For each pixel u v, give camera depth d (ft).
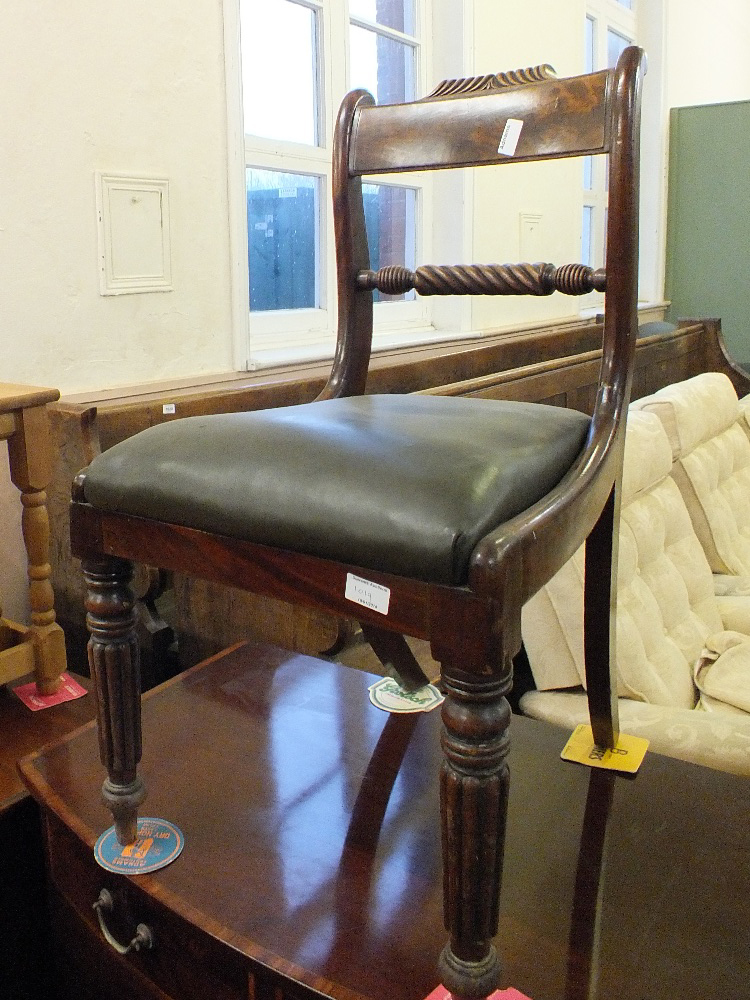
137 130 5.67
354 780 3.58
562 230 11.56
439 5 9.32
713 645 5.60
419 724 4.04
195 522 2.50
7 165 5.00
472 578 2.01
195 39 5.96
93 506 2.75
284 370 7.00
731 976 2.53
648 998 2.44
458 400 3.27
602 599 3.36
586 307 13.58
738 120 14.25
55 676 4.81
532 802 3.41
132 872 2.99
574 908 2.82
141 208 5.75
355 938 2.69
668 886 2.92
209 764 3.68
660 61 14.56
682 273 15.23
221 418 2.87
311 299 8.45
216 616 5.49
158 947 2.99
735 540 7.62
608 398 3.04
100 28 5.38
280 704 4.20
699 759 4.17
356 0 8.52
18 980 4.08
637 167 2.96
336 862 3.06
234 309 6.51
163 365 6.08
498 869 2.15
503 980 2.51
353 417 2.79
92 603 2.81
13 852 3.96
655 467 6.09
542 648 4.77
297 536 2.28
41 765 3.64
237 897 2.88
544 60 10.81
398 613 2.15
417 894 2.89
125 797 3.01
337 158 3.60
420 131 3.39
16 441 4.35
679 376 11.07
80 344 5.53
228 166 6.31
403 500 2.14
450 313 9.85
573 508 2.43
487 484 2.18
